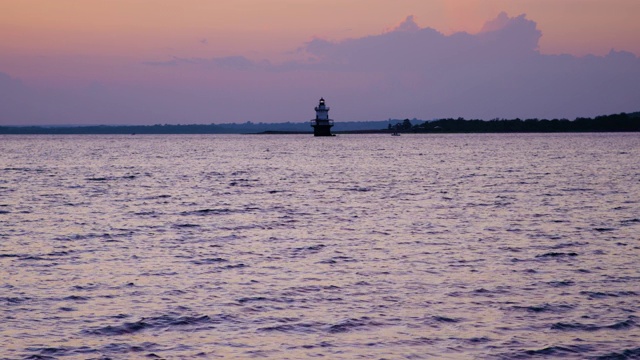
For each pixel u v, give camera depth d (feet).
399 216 355.15
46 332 157.99
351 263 231.71
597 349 148.77
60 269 221.66
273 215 360.69
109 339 153.99
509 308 176.76
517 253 248.11
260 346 150.20
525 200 429.38
